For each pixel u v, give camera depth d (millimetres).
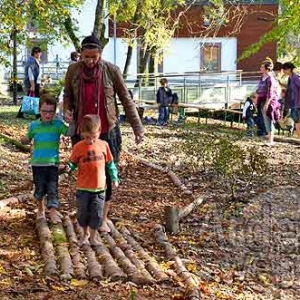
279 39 17297
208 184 11086
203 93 33719
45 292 5605
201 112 27094
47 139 7969
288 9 15773
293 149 15984
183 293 5742
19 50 26828
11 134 16125
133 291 5578
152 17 28906
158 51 33031
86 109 7422
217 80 37688
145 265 6469
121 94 7605
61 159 12867
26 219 8109
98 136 7152
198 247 7531
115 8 26641
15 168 11742
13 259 6504
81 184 7062
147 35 29078
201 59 42344
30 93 19922
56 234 7207
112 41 40844
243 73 38531
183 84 35375
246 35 41750
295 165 13438
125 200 9688
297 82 17172
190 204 9281
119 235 7516
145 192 10367
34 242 7168
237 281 6516
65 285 5809
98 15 25047
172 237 7836
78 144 7121
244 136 18484
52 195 7992
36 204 8922
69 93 7559
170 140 17359
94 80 7391
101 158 7105
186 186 10852
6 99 30125
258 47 17516
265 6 39938
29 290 5609
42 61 38344
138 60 40812
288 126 19047
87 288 5762
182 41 41688
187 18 37125
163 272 6246
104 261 6441
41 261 6488
